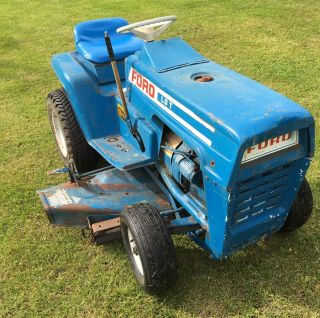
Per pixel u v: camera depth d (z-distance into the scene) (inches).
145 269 102.5
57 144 172.1
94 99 138.3
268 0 369.7
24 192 154.5
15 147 182.9
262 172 92.0
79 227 126.5
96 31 155.2
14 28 343.0
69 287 116.8
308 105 198.2
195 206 110.0
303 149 94.7
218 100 96.3
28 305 112.9
